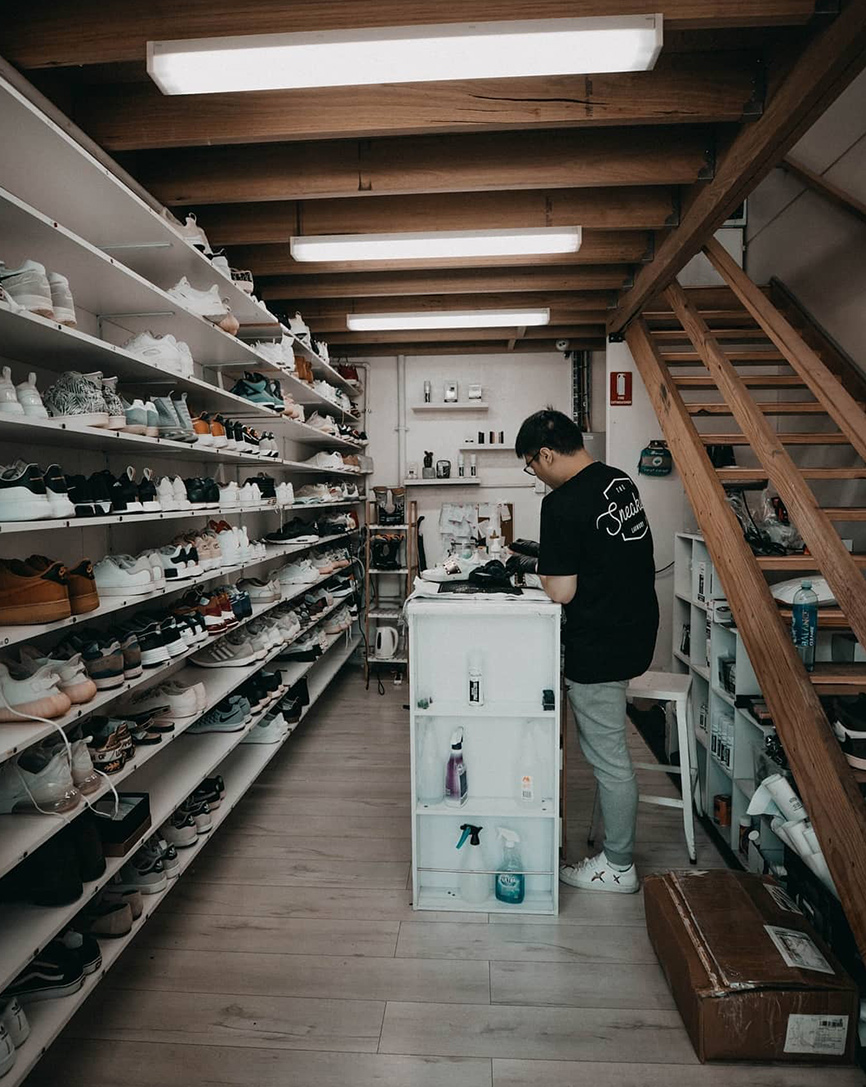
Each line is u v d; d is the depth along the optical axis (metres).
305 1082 1.58
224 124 2.21
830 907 1.83
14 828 1.48
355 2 1.79
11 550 1.93
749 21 1.74
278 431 3.98
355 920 2.21
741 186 2.36
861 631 1.59
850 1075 1.59
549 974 1.94
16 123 1.41
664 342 4.03
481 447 5.20
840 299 3.39
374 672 5.51
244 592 2.96
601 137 2.53
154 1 1.81
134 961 2.01
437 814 2.25
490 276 3.74
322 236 2.89
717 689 2.78
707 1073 1.60
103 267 1.77
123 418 1.83
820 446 3.67
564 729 2.52
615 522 2.20
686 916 1.88
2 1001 1.40
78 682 1.65
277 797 3.15
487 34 1.61
